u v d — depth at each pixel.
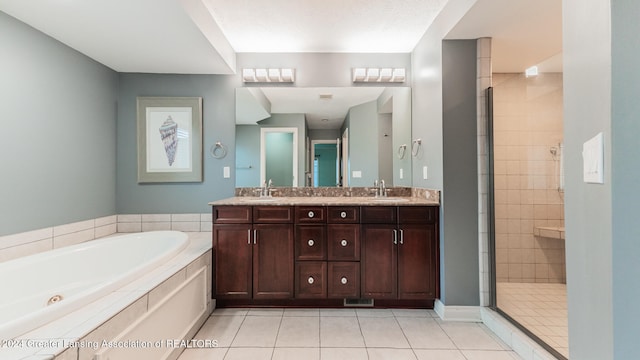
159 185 2.87
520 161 2.54
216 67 2.73
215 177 2.90
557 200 2.55
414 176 2.86
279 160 2.96
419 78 2.70
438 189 2.31
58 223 2.18
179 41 2.21
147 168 2.84
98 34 2.08
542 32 2.10
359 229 2.33
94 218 2.53
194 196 2.89
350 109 2.96
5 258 1.82
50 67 2.11
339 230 2.33
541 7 1.80
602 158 0.73
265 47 2.81
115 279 1.45
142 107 2.83
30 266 1.81
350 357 1.73
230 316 2.25
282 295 2.33
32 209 1.99
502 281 2.46
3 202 1.81
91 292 1.29
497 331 1.99
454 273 2.22
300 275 2.33
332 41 2.71
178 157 2.87
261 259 2.33
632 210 0.65
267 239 2.33
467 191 2.23
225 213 2.34
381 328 2.08
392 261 2.32
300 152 2.97
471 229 2.23
